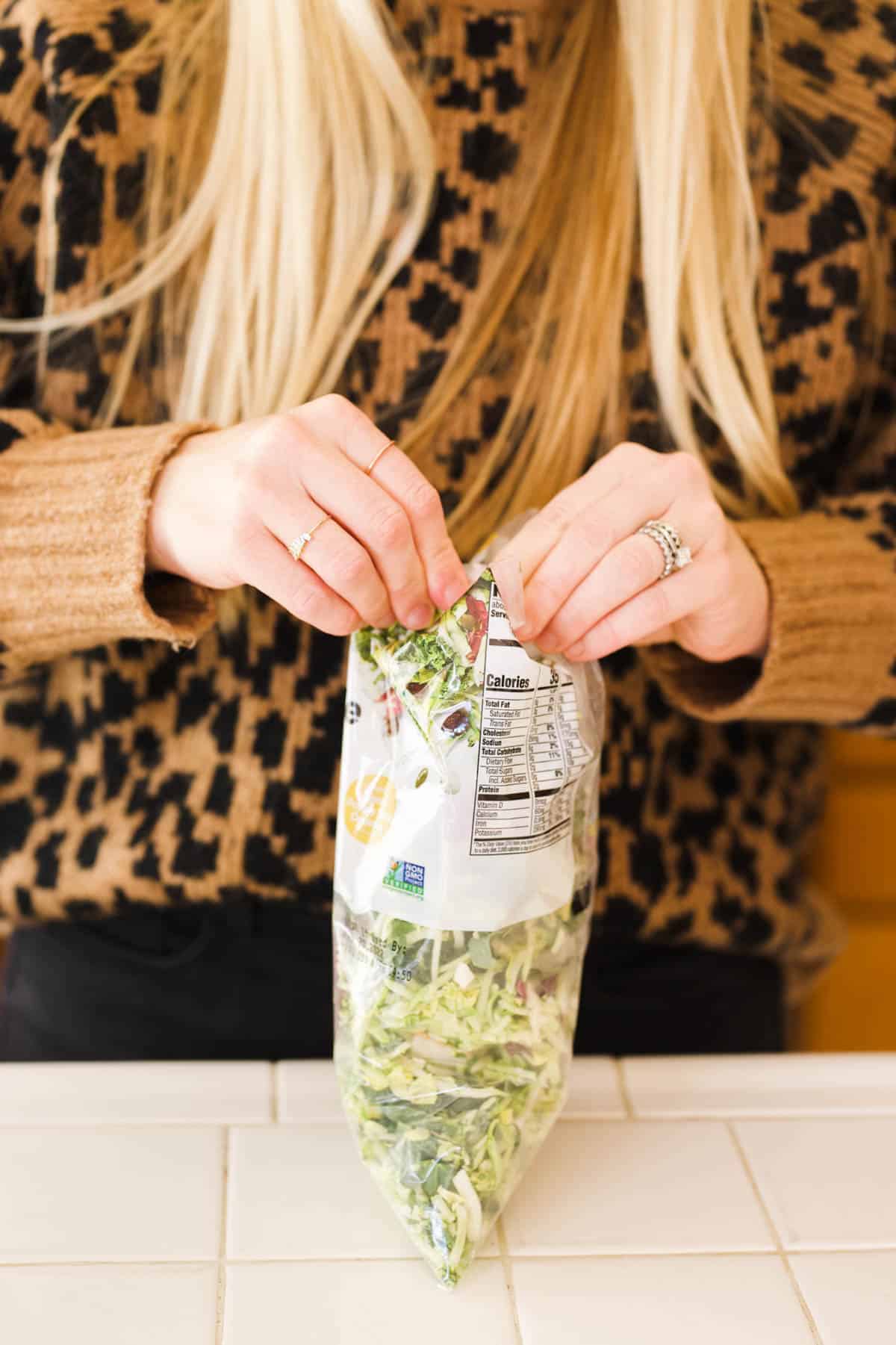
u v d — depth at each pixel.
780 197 0.76
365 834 0.51
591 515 0.56
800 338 0.78
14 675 0.70
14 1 0.71
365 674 0.53
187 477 0.59
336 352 0.71
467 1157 0.51
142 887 0.74
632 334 0.75
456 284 0.73
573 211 0.73
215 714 0.76
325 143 0.69
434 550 0.52
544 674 0.51
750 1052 0.86
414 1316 0.49
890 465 0.81
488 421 0.74
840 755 1.27
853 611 0.68
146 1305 0.49
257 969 0.79
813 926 0.87
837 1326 0.50
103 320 0.72
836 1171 0.59
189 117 0.72
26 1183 0.55
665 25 0.66
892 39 0.77
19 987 0.85
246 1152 0.58
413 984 0.50
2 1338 0.47
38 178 0.72
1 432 0.67
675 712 0.80
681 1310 0.50
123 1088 0.62
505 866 0.50
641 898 0.78
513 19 0.72
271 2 0.64
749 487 0.77
